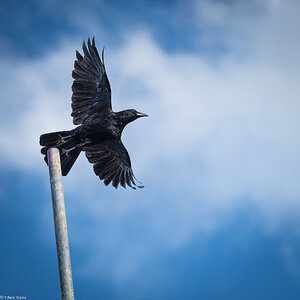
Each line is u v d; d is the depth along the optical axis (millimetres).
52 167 9391
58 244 8883
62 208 9125
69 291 8641
